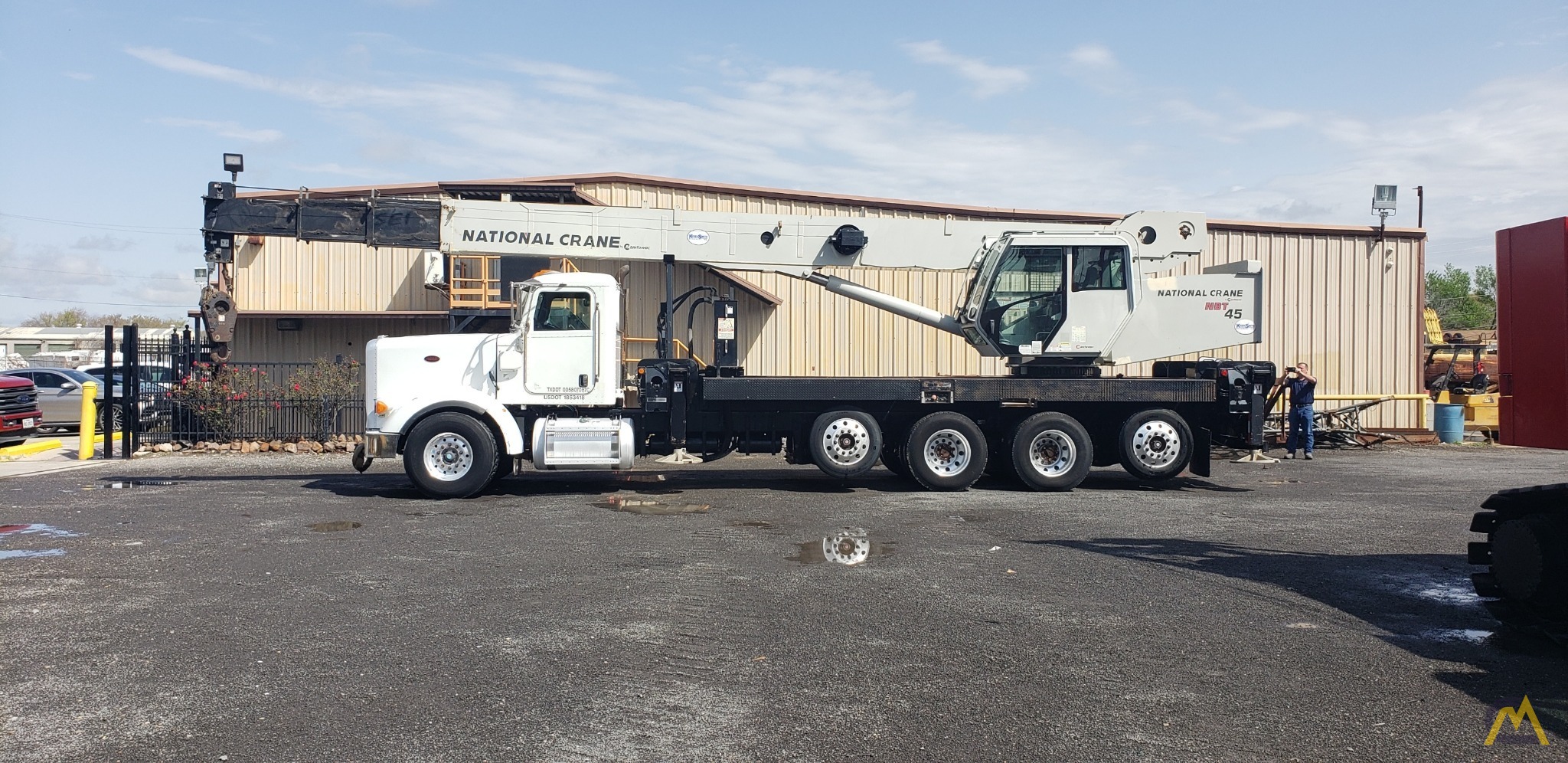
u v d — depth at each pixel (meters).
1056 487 13.23
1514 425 5.50
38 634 6.23
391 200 13.37
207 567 8.23
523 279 19.75
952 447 13.29
